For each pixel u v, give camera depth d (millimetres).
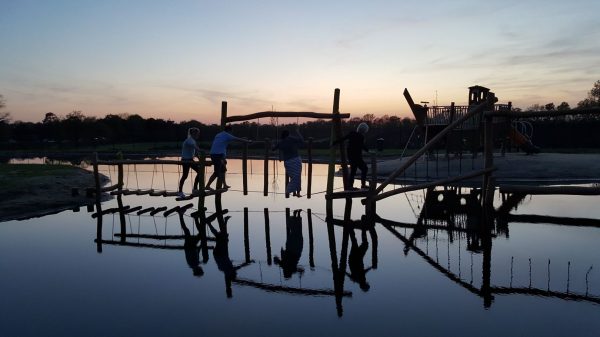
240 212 11602
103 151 50375
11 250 7699
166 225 10078
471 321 4441
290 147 10836
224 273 6309
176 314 4711
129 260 7047
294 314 4703
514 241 7957
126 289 5570
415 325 4363
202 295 5344
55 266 6672
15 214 11508
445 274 6082
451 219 10336
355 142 10844
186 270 6480
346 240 8414
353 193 10508
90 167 30641
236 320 4535
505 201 12852
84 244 8203
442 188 15812
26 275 6191
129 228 9758
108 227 9867
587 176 17312
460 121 10203
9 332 4273
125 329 4320
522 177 17562
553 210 11195
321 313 4723
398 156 29969
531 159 20141
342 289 5543
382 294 5316
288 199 13828
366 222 10180
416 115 21625
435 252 7297
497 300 5047
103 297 5285
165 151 47969
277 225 9953
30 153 51406
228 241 8453
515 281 5738
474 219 10242
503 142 21516
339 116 10961
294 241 8391
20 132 75688
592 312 4645
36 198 13617
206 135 55875
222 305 4988
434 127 21828
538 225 9367
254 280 5969
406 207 12188
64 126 71562
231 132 12375
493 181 9961
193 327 4359
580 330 4188
